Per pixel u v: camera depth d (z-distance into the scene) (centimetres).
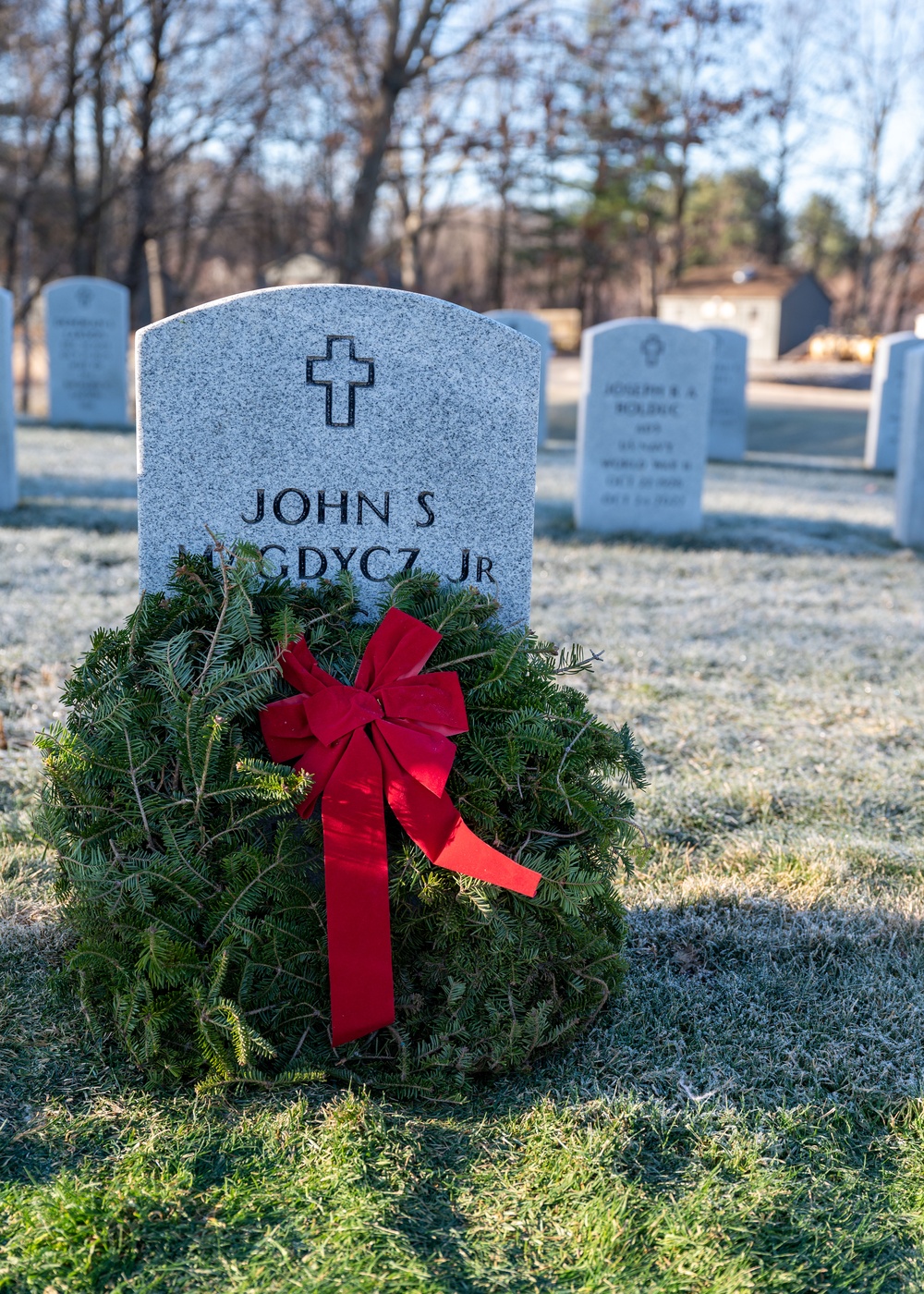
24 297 2195
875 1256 223
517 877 247
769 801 447
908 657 665
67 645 582
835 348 4725
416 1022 267
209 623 280
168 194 2712
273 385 297
